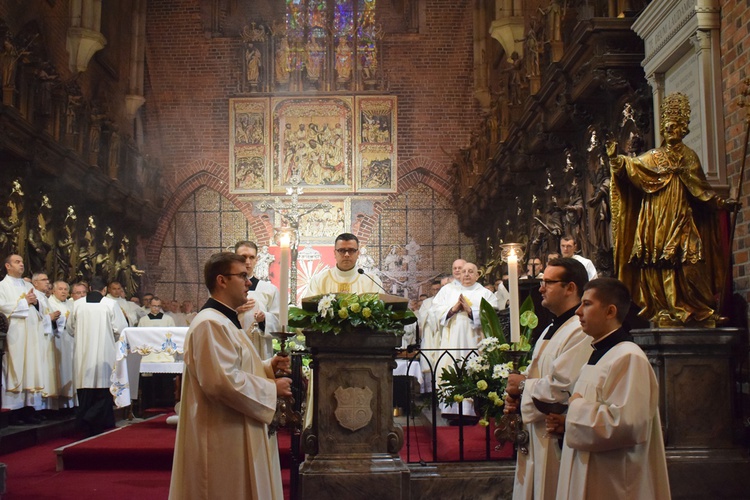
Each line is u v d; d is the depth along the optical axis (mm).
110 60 20031
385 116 22141
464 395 5527
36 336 9672
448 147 22234
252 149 22000
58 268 15195
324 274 6973
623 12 8688
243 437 3727
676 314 5410
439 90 22438
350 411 4797
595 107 10102
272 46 22281
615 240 5656
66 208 15539
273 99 22047
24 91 13391
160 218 22078
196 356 3645
